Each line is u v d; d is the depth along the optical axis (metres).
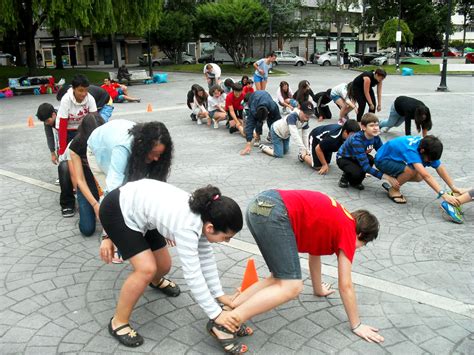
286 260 2.77
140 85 22.75
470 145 8.20
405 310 3.29
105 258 3.12
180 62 41.91
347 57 37.62
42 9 21.59
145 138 3.12
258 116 7.52
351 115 11.80
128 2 21.92
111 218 2.81
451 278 3.73
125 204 2.79
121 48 50.31
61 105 5.36
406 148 5.16
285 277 2.79
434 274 3.79
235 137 9.39
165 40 39.59
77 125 5.55
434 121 10.55
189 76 28.59
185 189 6.08
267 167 7.07
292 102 11.37
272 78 25.38
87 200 4.30
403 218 5.00
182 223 2.62
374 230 2.96
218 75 14.14
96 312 3.31
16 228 4.86
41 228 4.85
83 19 19.22
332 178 6.48
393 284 3.65
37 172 7.07
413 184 6.15
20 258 4.18
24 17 21.55
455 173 6.59
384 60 37.19
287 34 41.34
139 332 3.08
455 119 10.78
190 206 2.64
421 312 3.26
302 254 4.17
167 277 3.82
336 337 3.00
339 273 2.91
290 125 7.04
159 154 3.21
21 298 3.51
